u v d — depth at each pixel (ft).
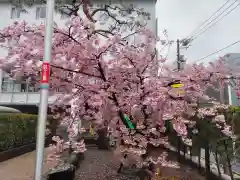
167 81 13.02
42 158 6.82
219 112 16.72
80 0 18.53
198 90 12.96
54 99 14.53
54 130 22.29
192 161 22.99
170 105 12.70
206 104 16.78
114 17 21.94
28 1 32.24
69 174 16.92
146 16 21.53
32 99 55.16
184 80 12.83
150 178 14.46
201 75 12.84
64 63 11.67
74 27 11.54
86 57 11.63
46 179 15.76
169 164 13.94
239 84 13.92
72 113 15.10
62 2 18.28
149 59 13.15
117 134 13.99
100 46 11.65
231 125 16.07
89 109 14.03
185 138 15.57
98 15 23.39
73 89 12.98
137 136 13.19
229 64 12.84
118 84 12.57
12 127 31.71
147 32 13.75
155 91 12.57
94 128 15.47
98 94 12.49
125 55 12.72
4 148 29.43
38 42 11.49
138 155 13.30
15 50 11.57
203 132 19.10
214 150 18.31
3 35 11.71
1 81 54.44
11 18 53.26
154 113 12.83
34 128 40.40
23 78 12.18
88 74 12.29
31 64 11.24
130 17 20.84
